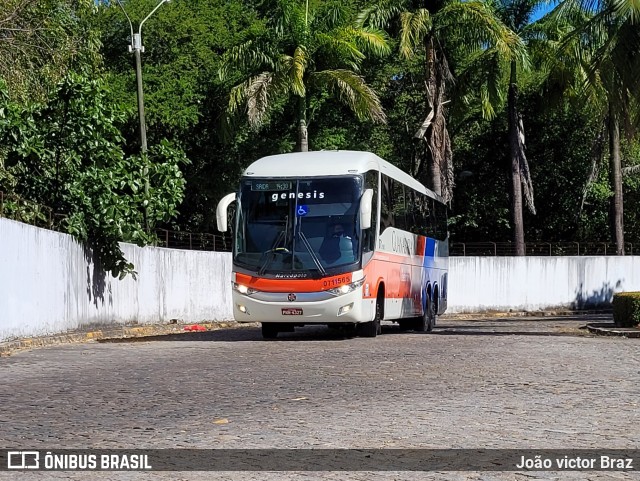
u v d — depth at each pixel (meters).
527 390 11.59
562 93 45.03
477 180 53.28
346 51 37.19
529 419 9.34
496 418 9.40
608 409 10.01
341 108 46.34
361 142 47.53
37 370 14.27
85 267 22.53
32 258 19.34
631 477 6.79
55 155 22.73
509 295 44.84
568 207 52.59
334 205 20.78
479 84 43.75
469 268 43.97
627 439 8.24
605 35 29.80
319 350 17.98
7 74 25.75
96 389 11.91
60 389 11.92
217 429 8.82
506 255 48.16
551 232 53.88
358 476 6.79
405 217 25.16
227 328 29.19
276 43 37.03
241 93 36.62
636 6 26.28
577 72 42.31
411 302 25.91
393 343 19.88
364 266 20.77
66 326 21.28
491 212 52.78
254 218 21.02
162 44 43.94
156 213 24.05
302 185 20.97
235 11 46.81
